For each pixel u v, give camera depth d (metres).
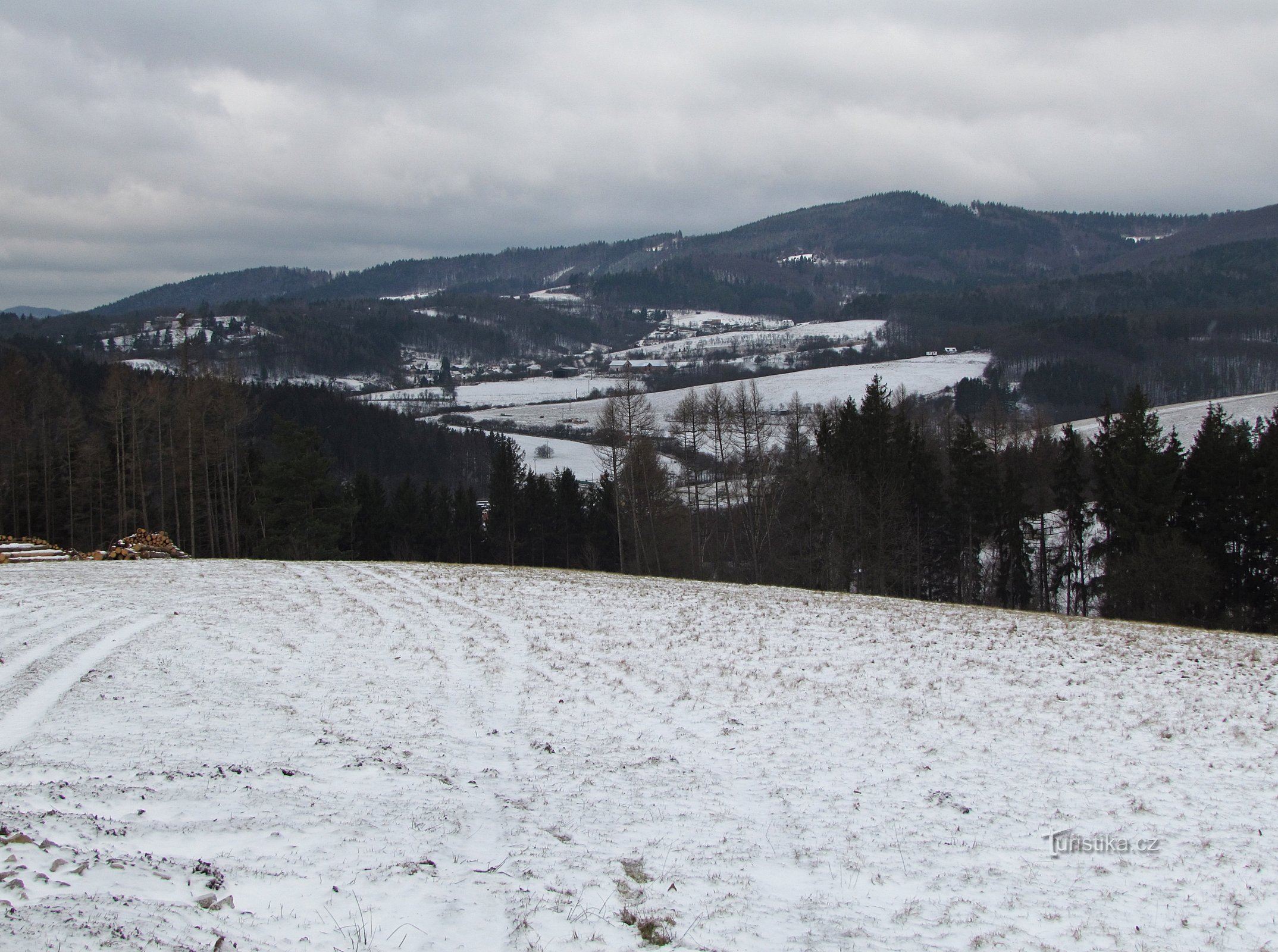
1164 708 17.91
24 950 6.11
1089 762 14.58
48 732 13.64
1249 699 18.73
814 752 14.60
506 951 7.27
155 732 13.91
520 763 13.34
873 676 19.70
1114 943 8.48
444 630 23.17
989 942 8.30
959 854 10.67
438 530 70.12
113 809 10.17
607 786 12.52
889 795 12.74
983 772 13.95
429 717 15.61
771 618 26.08
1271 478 40.38
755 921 8.45
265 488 51.34
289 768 12.24
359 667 19.06
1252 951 8.43
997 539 49.22
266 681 17.61
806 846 10.67
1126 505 43.28
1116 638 24.98
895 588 50.00
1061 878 10.08
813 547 49.62
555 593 29.91
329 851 9.27
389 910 7.84
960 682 19.45
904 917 8.74
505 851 9.81
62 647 19.67
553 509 67.75
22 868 7.79
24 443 55.62
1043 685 19.45
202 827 9.71
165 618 23.44
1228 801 12.92
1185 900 9.58
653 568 58.03
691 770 13.48
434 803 11.21
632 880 9.21
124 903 7.25
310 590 29.33
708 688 18.33
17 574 31.38
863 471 48.59
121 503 51.03
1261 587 42.44
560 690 17.84
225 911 7.51
